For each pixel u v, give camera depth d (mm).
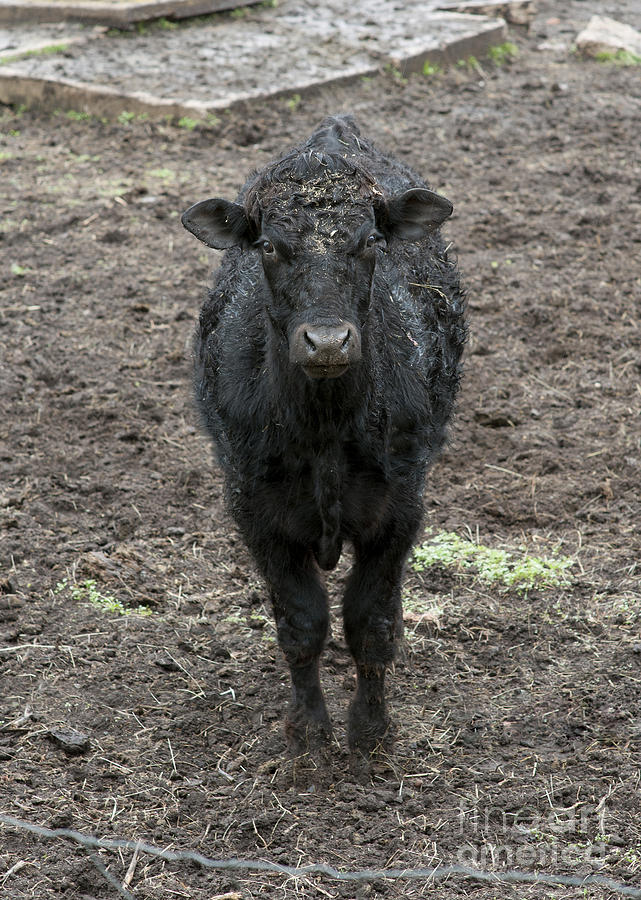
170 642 18750
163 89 43500
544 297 30250
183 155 39500
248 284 16641
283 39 50250
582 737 16516
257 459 15281
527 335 28750
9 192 36688
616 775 15609
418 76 47531
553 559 20812
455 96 45906
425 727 16859
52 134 42000
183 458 24125
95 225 34562
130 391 26375
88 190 36781
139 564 20781
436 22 52594
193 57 47562
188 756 16297
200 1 52438
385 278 16531
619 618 19031
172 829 14711
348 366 13352
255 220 14680
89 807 15047
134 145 40406
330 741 16156
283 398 14500
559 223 34688
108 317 29531
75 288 30969
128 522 22016
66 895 13586
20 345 28078
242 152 39750
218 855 14336
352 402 14367
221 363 16312
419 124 42656
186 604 19828
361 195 14195
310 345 13055
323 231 13758
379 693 16156
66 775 15586
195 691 17703
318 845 14492
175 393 26484
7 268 31859
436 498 22734
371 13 54562
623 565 20531
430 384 17469
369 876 13820
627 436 24406
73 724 16688
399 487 15680
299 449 14781
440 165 38812
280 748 16453
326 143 16656
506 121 43281
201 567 20891
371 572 15945
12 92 44875
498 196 36531
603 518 21953
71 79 44156
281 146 40156
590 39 51688
